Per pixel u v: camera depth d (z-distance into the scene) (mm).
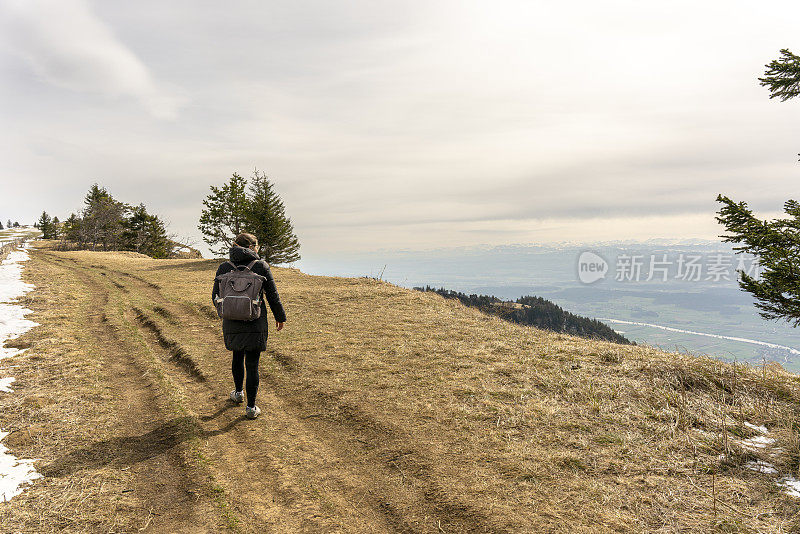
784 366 5305
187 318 10062
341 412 4559
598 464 3391
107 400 4926
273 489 3176
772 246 7047
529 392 4957
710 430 3934
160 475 3348
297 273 20969
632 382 4988
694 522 2635
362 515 2855
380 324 8688
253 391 4480
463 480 3197
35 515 2744
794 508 2744
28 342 7270
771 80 8492
